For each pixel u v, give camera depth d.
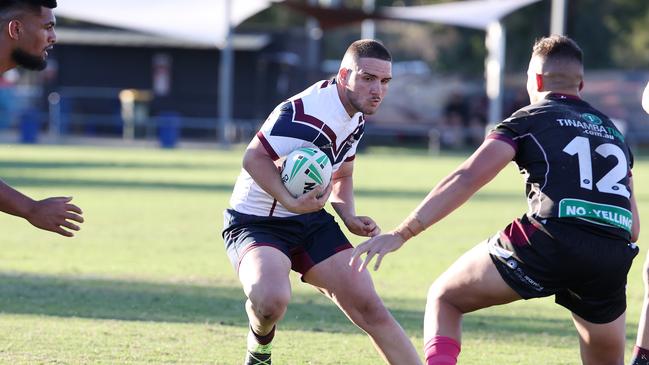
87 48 146.00
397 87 145.25
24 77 159.88
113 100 146.62
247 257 20.09
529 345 26.62
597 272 18.44
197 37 122.94
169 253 42.91
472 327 29.08
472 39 191.62
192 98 146.50
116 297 32.16
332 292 20.45
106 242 46.06
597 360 19.92
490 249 18.86
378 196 69.50
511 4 120.50
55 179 76.44
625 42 197.88
